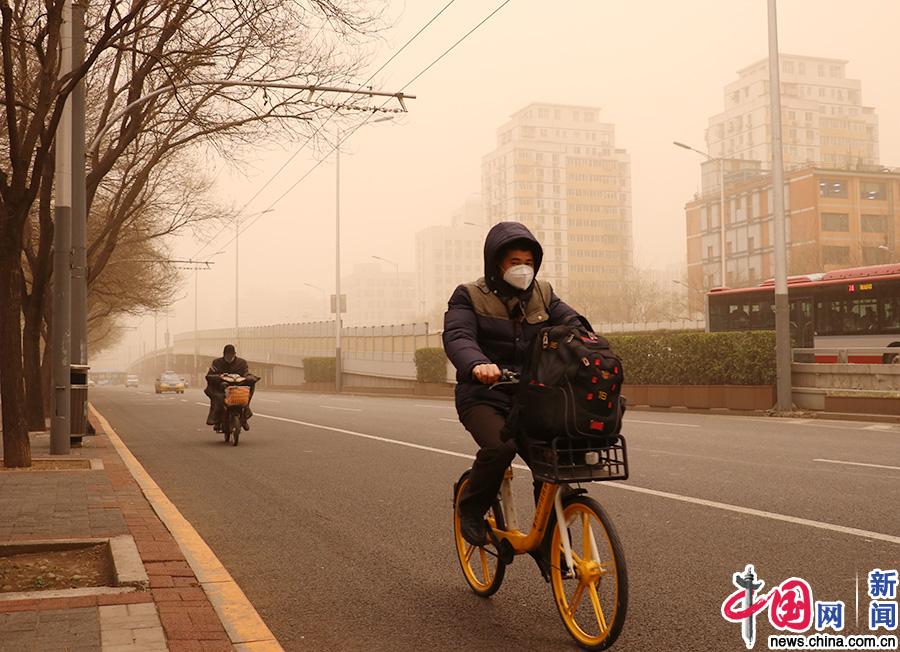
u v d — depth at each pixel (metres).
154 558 5.28
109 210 26.77
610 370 3.58
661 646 3.90
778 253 18.67
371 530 6.76
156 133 18.72
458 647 3.97
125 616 4.09
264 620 4.45
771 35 18.88
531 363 3.73
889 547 5.63
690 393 21.02
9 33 9.73
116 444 14.11
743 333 19.88
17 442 10.46
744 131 118.56
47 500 7.71
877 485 8.19
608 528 3.67
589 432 3.59
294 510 7.77
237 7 12.79
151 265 42.28
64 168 12.28
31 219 22.88
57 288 12.19
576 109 147.88
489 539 4.44
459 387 4.32
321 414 22.08
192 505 8.20
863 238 75.31
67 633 3.82
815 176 74.56
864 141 120.19
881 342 25.02
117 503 7.54
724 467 9.66
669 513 6.96
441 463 10.84
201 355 93.81
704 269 89.25
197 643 3.73
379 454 12.00
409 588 5.04
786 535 6.05
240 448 13.55
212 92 16.38
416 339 44.00
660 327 50.97
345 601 4.79
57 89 10.47
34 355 16.97
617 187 145.62
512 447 3.96
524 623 4.30
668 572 5.15
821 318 26.55
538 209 140.50
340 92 16.17
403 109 16.89
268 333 71.38
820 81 118.56
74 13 13.46
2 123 17.39
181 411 26.62
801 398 18.80
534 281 4.24
